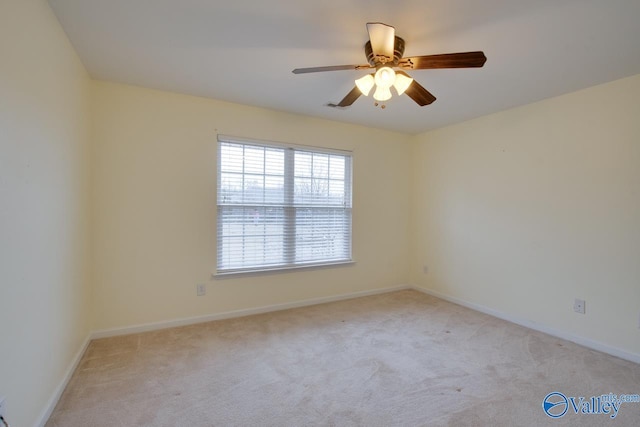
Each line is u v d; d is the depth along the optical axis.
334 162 3.77
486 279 3.40
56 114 1.76
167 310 2.86
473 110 3.23
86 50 2.09
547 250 2.87
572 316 2.69
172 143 2.84
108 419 1.63
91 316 2.58
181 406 1.75
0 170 1.19
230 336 2.69
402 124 3.82
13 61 1.27
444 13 1.65
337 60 2.21
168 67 2.34
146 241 2.76
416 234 4.32
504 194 3.23
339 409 1.74
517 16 1.66
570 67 2.24
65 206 1.94
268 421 1.64
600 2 1.54
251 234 3.27
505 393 1.91
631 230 2.36
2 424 1.20
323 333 2.79
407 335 2.77
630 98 2.37
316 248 3.66
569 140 2.71
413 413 1.71
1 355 1.20
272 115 3.30
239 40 1.96
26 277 1.41
